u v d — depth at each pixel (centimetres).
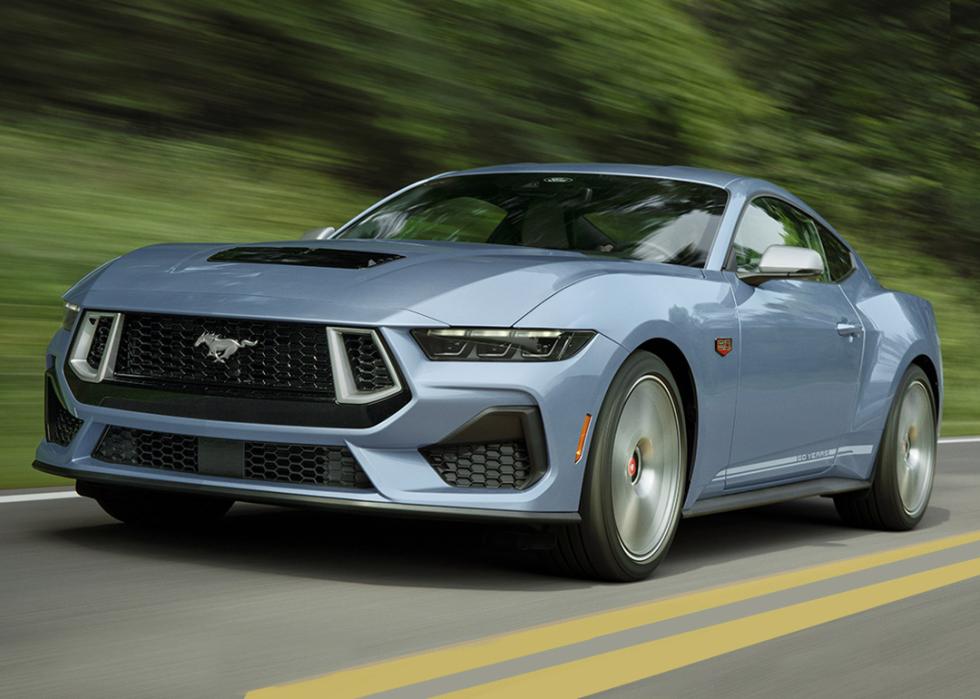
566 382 452
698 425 516
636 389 481
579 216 580
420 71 1528
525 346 449
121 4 1391
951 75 2484
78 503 591
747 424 549
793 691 358
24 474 677
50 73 1276
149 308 467
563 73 1708
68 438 495
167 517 543
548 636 397
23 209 1045
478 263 479
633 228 571
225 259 499
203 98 1341
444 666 356
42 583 433
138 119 1274
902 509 679
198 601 418
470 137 1488
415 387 438
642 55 1883
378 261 485
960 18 2583
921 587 511
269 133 1342
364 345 445
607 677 356
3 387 774
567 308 460
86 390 480
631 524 484
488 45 1655
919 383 700
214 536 528
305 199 1256
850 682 371
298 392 447
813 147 2136
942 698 361
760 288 571
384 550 517
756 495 574
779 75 2245
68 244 1008
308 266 480
